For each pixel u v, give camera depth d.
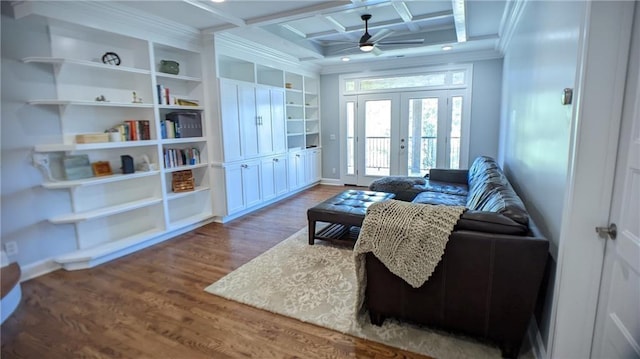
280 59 5.76
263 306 2.51
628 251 1.37
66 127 3.28
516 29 3.76
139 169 3.89
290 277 2.97
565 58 1.81
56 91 3.19
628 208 1.40
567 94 1.70
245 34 4.43
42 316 2.43
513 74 3.97
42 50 3.07
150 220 4.08
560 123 1.85
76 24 3.07
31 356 2.01
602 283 1.58
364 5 3.49
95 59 3.46
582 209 1.56
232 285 2.85
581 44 1.51
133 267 3.26
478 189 3.16
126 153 3.81
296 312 2.43
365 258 2.18
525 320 1.83
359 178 7.21
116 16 3.30
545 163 2.18
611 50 1.44
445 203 3.86
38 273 3.11
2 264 2.75
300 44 5.21
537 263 1.77
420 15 4.37
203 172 4.68
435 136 6.39
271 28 4.42
